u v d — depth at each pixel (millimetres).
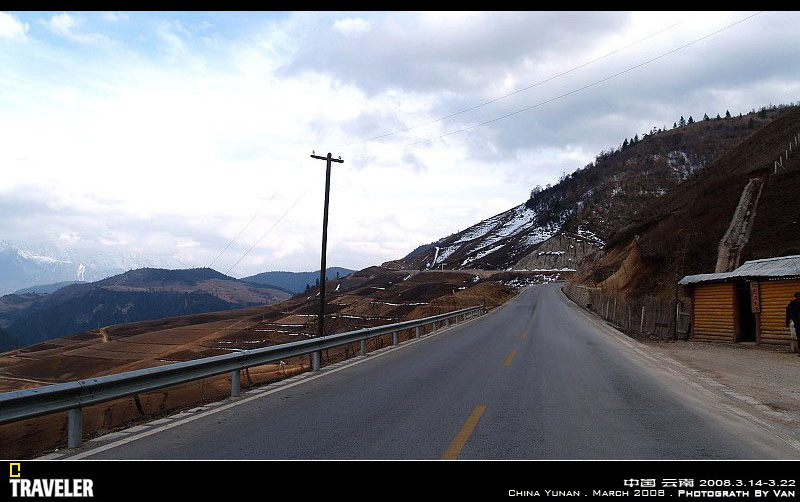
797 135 48781
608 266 67000
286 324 76500
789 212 36281
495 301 63625
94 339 105688
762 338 18547
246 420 7516
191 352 62438
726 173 59312
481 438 6535
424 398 9070
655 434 6809
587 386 10336
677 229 47750
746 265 21781
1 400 5348
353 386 10336
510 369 12625
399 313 70938
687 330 21234
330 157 29812
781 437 6816
